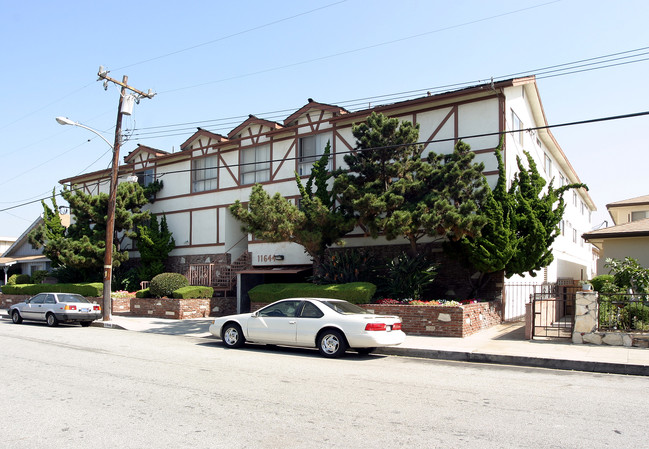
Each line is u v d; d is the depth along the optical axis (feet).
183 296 72.59
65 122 64.39
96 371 32.68
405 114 67.72
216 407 23.61
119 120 71.77
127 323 66.33
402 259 58.85
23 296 97.50
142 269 92.48
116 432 19.90
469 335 50.83
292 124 80.18
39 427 20.57
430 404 24.66
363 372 33.58
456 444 18.67
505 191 57.47
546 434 19.99
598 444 18.84
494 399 25.98
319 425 20.88
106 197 91.91
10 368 33.76
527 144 72.69
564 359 37.09
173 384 28.68
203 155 91.30
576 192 108.68
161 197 97.45
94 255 89.97
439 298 63.31
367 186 56.95
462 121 63.52
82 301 68.90
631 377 33.30
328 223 61.77
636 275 50.80
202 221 90.58
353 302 56.29
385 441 18.94
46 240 106.73
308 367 35.06
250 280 79.77
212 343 48.60
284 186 79.41
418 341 46.83
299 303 43.21
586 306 45.29
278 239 60.39
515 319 64.90
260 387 28.02
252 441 18.85
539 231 57.77
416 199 57.11
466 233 53.62
